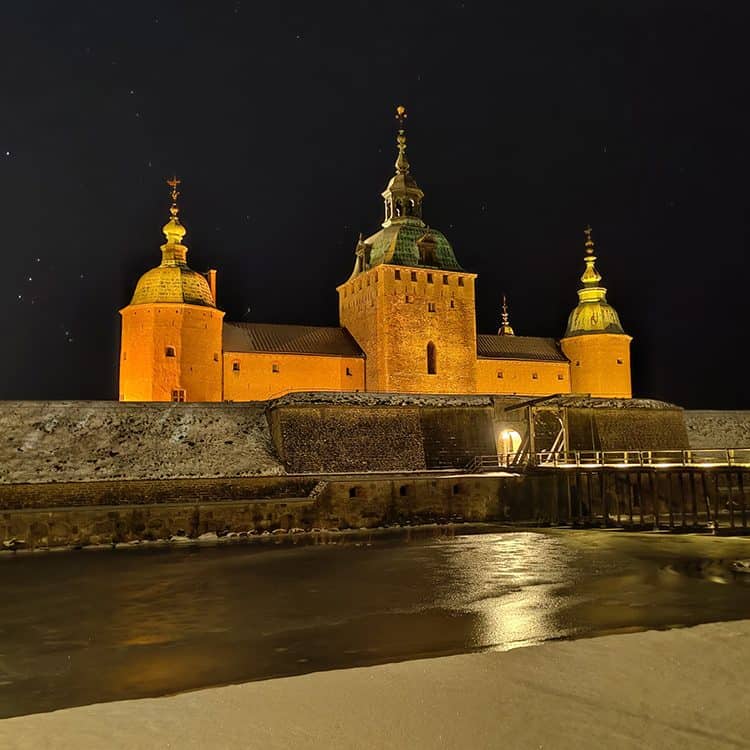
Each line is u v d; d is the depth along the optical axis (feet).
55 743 25.70
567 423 124.36
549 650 36.78
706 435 136.77
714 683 31.37
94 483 93.35
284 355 156.15
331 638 46.57
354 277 173.99
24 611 56.34
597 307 186.70
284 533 96.58
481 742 25.49
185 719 28.12
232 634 48.44
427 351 164.76
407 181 178.91
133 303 144.97
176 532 93.20
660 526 99.76
